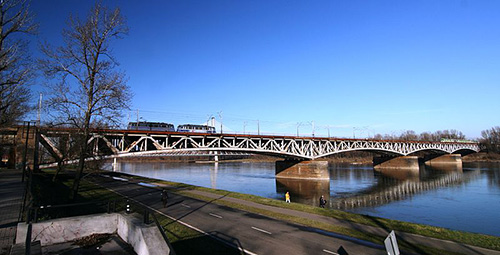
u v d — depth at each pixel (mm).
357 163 140750
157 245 8500
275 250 12602
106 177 49656
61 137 27266
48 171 46562
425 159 134125
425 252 12234
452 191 52719
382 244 13375
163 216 19375
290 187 56531
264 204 23859
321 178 67625
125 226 10469
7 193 18531
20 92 22844
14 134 33719
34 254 7977
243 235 14898
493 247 12758
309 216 19141
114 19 21891
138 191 32188
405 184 63125
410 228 15922
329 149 76688
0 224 11680
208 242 13719
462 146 136375
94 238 10602
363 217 18531
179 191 32438
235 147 54625
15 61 18703
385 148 94250
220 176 80000
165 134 45250
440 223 30359
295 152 68812
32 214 12312
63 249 9516
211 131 60562
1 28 16609
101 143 39562
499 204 40375
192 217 19094
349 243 13531
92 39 20953
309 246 13117
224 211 21109
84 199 25641
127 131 41031
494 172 85188
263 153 64250
